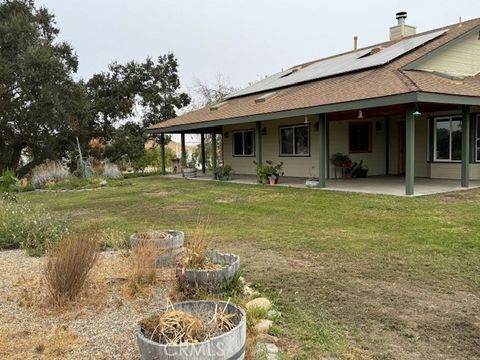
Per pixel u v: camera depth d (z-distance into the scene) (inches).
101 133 908.0
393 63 465.1
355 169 550.9
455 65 479.5
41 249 211.2
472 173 470.6
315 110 418.9
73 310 132.1
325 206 333.1
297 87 575.8
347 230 245.3
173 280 154.9
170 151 1006.4
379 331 117.0
